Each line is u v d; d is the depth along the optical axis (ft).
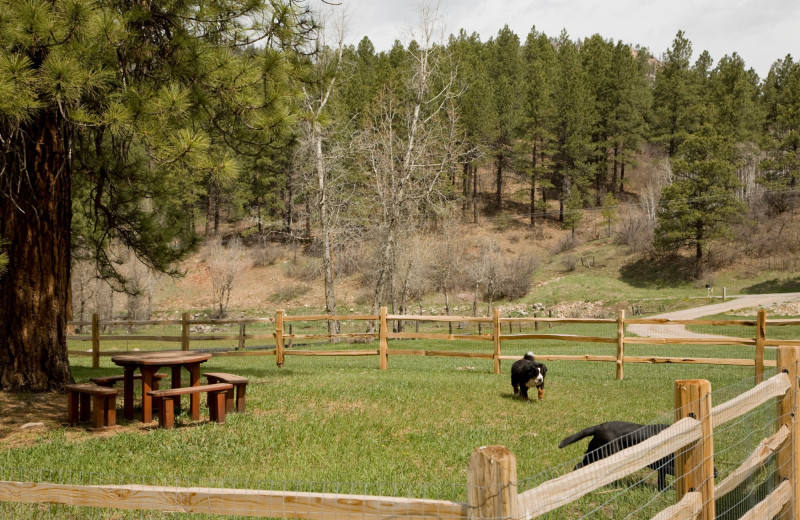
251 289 215.72
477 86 242.99
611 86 288.71
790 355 16.74
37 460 22.74
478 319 48.85
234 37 35.55
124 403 31.73
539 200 280.72
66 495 11.14
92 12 25.58
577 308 188.55
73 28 25.16
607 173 303.27
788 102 240.12
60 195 35.58
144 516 16.81
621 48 301.84
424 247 148.77
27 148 34.24
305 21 37.24
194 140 27.99
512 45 338.54
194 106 32.27
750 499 16.19
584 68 323.37
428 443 25.09
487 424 28.73
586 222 275.59
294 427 27.68
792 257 200.13
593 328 133.28
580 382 43.60
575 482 8.92
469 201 274.57
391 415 30.42
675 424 12.21
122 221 47.24
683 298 185.26
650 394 37.86
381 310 50.67
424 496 18.17
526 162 271.69
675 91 296.30
